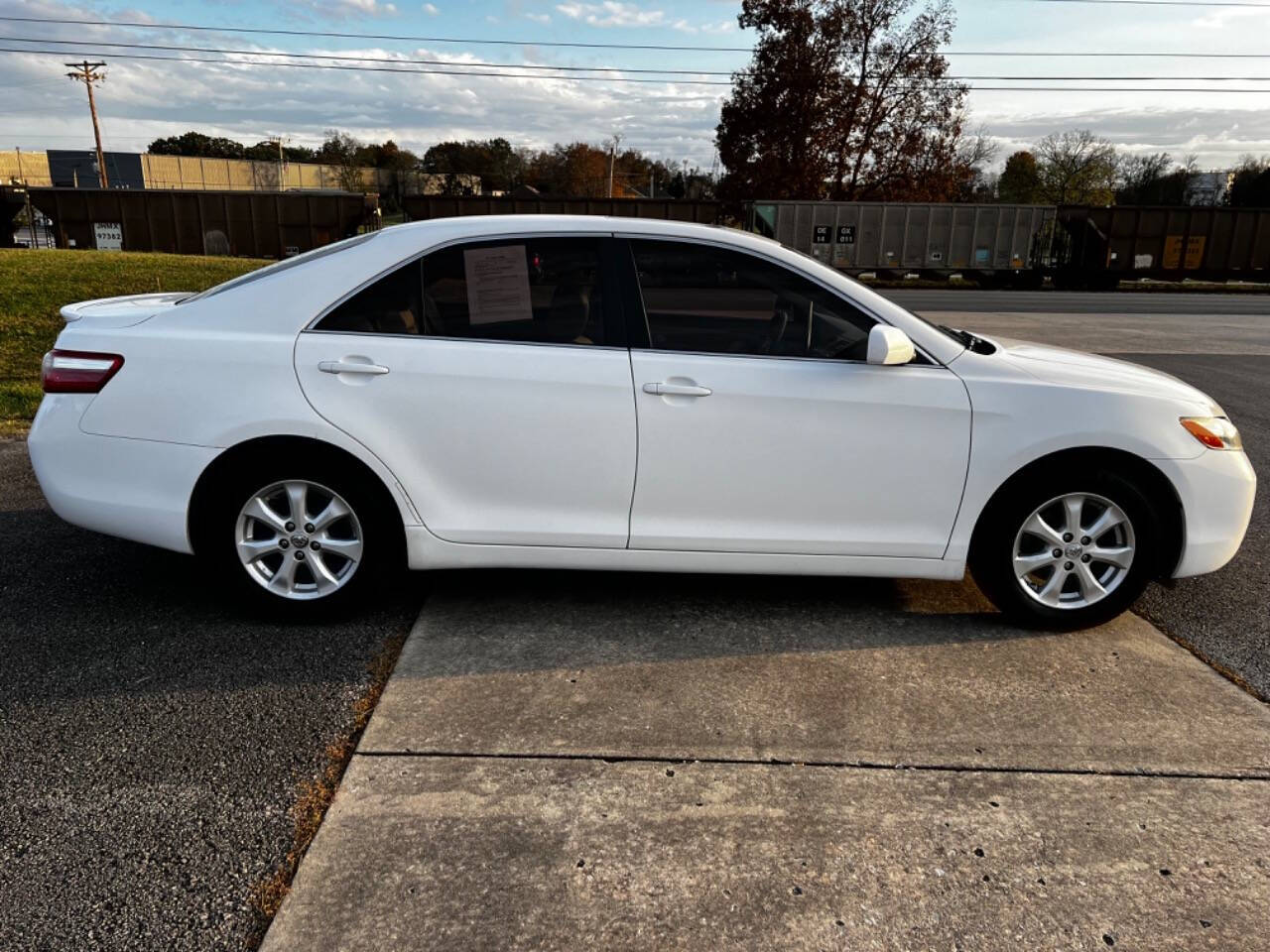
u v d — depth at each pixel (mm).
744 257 3459
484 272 3436
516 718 2957
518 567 3590
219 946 2025
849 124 38188
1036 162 69500
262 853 2320
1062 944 2088
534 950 2033
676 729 2916
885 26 37875
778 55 38281
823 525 3523
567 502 3488
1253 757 2824
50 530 4641
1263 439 7316
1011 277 30078
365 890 2197
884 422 3428
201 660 3301
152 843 2348
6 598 3803
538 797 2559
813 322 3480
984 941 2090
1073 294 27312
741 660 3373
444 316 3438
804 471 3451
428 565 3545
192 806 2492
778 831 2445
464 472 3449
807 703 3086
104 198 26859
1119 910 2191
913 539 3539
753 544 3535
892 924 2133
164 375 3389
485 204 29219
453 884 2223
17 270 12617
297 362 3363
